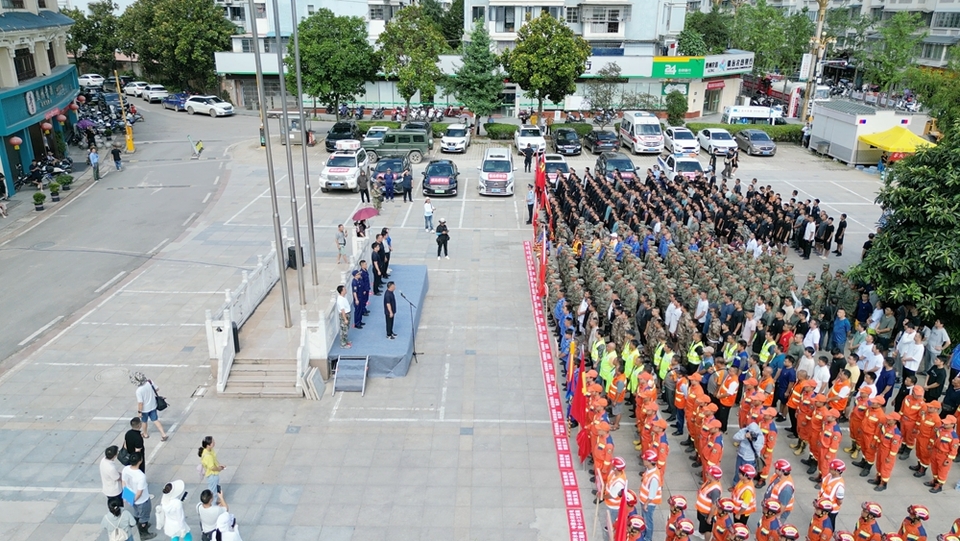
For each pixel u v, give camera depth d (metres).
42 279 24.42
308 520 12.93
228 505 13.29
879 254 19.02
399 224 30.98
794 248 28.44
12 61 35.06
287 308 19.09
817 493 13.77
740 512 11.84
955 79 40.25
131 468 12.33
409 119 53.31
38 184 35.41
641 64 56.16
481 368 18.59
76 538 12.53
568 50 45.97
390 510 13.21
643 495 12.00
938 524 12.96
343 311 18.02
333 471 14.36
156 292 23.36
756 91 71.75
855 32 74.69
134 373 18.23
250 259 26.42
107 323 21.05
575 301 19.41
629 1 58.84
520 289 23.92
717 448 12.84
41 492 13.74
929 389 15.57
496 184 35.28
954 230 17.78
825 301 19.86
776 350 16.41
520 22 58.91
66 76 44.75
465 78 48.69
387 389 17.52
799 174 40.81
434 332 20.64
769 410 13.45
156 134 51.34
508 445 15.29
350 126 46.09
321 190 36.53
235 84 62.97
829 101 46.94
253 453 14.93
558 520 12.99
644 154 45.53
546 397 17.22
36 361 18.81
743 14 73.00
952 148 18.36
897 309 18.73
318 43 47.66
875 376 14.86
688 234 24.48
